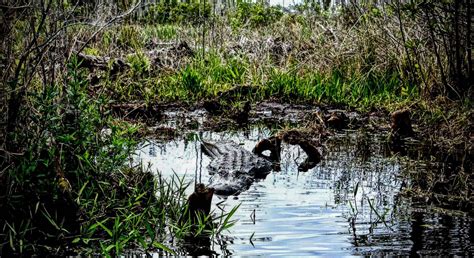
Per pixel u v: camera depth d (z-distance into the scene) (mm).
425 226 5012
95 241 4750
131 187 5551
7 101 5148
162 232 4906
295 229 4914
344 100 11234
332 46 13219
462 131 7754
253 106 11273
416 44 10281
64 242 4703
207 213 5152
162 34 18312
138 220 4879
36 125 5320
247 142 8453
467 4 9148
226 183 6145
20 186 4922
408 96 10531
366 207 5535
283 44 14945
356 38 12867
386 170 6969
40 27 5367
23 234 4586
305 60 13117
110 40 15117
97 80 11273
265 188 6199
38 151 5176
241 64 13570
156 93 11852
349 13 14711
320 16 16359
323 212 5359
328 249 4465
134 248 4602
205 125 9758
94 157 5512
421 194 5953
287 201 5715
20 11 5352
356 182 6441
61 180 5000
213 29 16562
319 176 6699
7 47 5238
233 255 4383
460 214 5375
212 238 4750
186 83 12039
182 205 5324
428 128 8539
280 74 12406
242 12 20203
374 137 8883
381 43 12242
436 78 10039
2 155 4965
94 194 5289
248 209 5453
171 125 9641
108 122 5824
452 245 4555
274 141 7699
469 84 9516
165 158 7367
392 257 4305
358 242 4609
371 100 11070
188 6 21328
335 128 9562
